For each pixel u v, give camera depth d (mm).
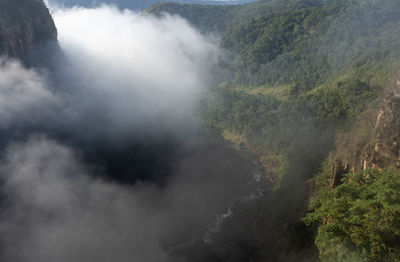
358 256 28469
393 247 26250
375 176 34188
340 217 30750
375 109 101688
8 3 123438
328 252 33188
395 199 25922
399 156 46688
